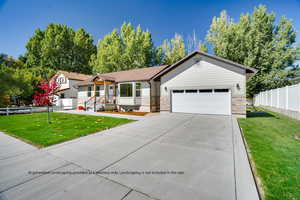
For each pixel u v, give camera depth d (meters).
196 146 4.81
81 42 36.97
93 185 2.78
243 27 23.17
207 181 2.84
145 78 14.48
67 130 7.20
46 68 30.84
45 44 32.84
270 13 22.12
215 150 4.43
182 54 32.19
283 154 3.99
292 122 8.41
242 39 22.31
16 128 7.97
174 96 13.11
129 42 28.53
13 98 20.92
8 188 2.72
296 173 3.03
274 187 2.59
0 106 18.22
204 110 11.80
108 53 28.97
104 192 2.56
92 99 18.08
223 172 3.16
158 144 5.08
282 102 11.60
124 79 15.90
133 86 14.94
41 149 4.78
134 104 14.84
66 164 3.69
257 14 22.52
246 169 3.27
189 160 3.79
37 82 21.88
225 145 4.84
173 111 13.16
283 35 21.91
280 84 21.28
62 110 17.78
